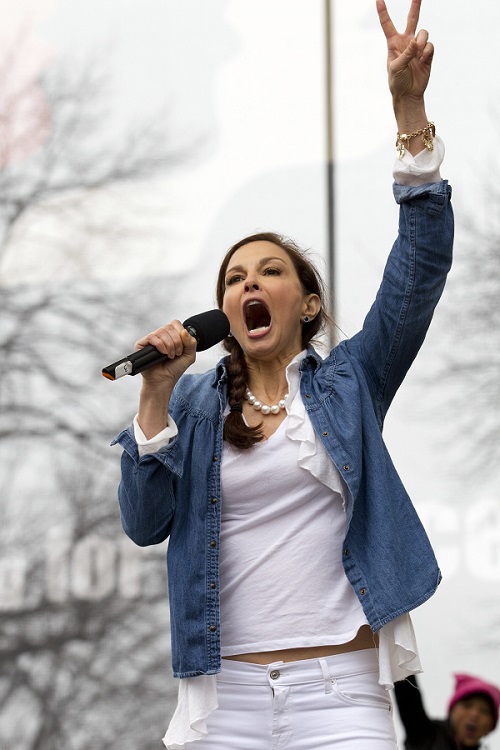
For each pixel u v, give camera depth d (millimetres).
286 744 4488
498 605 10664
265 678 4520
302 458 4656
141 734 11883
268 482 4684
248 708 4535
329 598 4594
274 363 5070
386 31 4984
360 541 4641
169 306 13078
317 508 4688
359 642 4625
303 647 4547
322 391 4895
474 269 11734
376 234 12164
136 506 4719
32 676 12133
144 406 4672
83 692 12078
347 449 4703
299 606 4566
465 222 11875
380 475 4738
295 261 5316
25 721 12000
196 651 4559
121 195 13250
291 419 4773
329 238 12258
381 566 4562
